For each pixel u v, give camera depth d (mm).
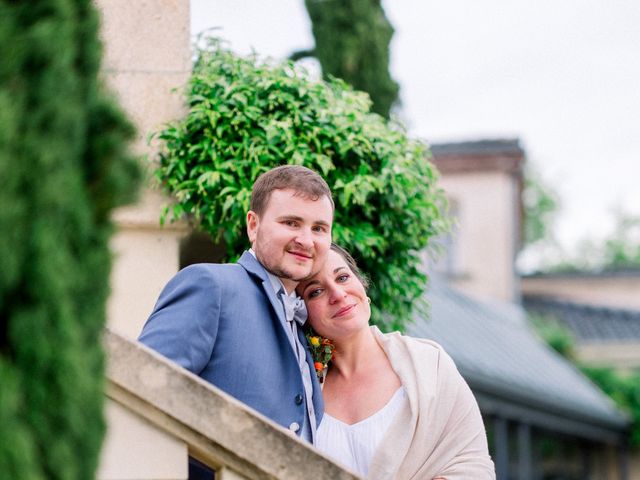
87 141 1728
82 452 1620
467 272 19031
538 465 14953
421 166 4430
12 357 1547
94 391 1646
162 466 2023
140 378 2018
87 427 1627
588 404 14609
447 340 10797
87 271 1662
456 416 2975
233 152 4051
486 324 14758
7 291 1540
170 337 2676
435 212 4453
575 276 22969
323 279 2994
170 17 4309
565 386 14602
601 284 22938
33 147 1582
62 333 1566
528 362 14039
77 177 1662
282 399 2744
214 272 2807
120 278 4141
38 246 1558
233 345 2734
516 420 12344
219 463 2064
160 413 2027
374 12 11375
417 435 2891
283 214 2854
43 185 1578
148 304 4145
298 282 2998
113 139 1736
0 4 1619
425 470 2910
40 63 1620
